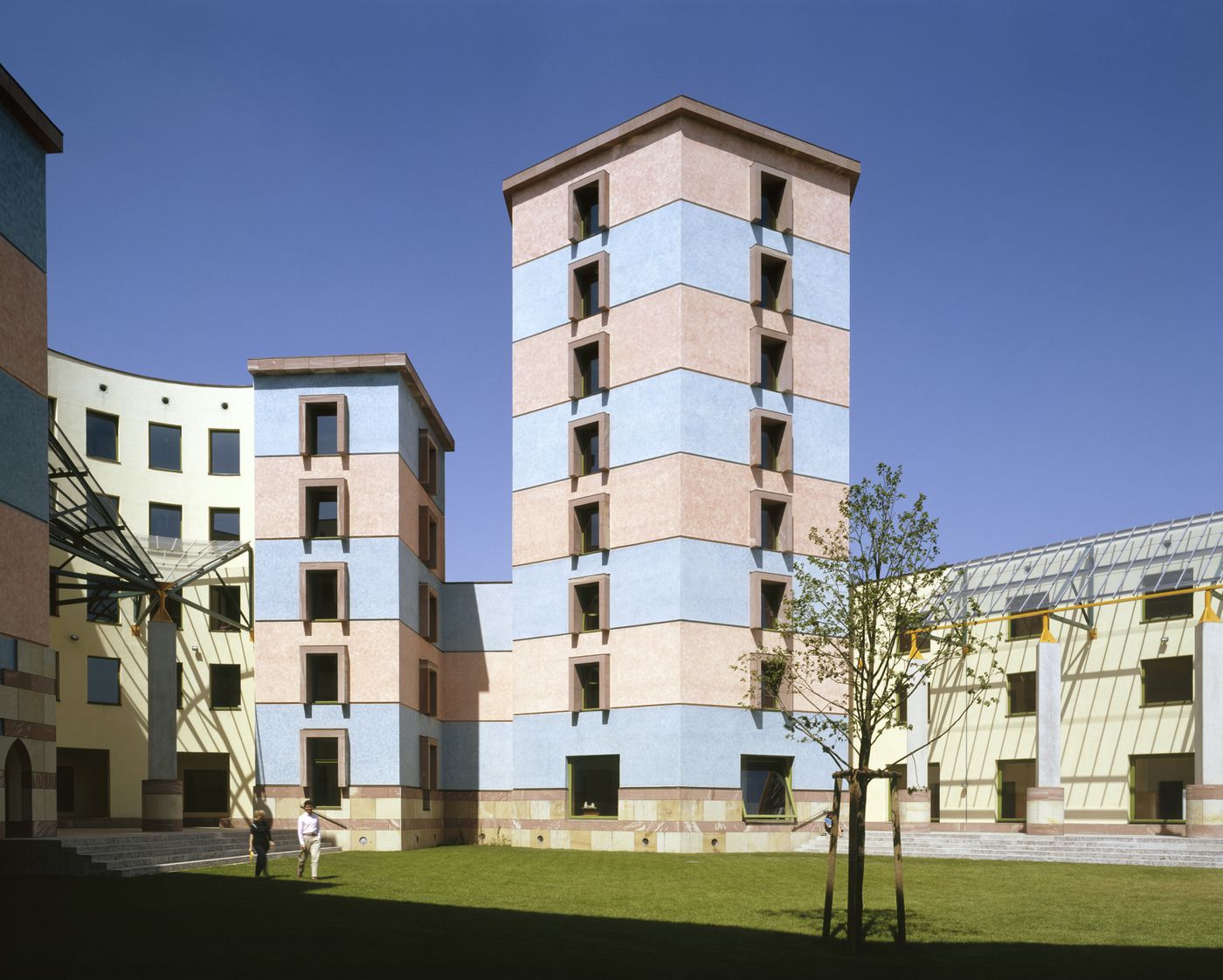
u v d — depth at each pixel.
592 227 47.47
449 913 23.12
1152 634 45.66
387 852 41.03
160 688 42.09
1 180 30.25
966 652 21.69
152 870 30.41
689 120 44.69
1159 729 45.00
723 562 43.31
